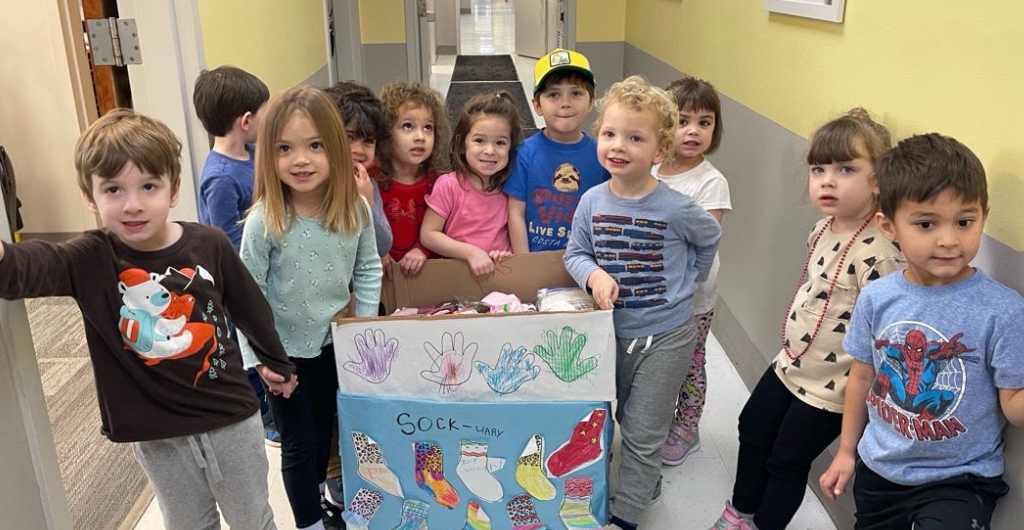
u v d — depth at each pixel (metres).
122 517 1.85
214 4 2.24
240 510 1.41
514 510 1.61
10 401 1.22
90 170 1.12
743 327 2.50
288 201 1.50
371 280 1.62
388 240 1.74
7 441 1.21
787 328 1.56
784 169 2.09
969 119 1.25
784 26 2.08
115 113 1.19
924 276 1.19
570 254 1.69
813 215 1.89
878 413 1.25
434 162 1.91
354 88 1.77
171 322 1.23
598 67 5.06
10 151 3.35
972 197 1.08
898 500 1.23
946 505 1.15
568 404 1.52
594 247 1.62
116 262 1.19
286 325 1.55
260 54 2.71
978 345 1.12
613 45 5.02
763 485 1.65
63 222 3.48
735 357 2.58
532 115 6.60
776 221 2.17
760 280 2.31
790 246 2.06
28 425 1.26
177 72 2.10
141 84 2.12
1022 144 1.13
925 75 1.38
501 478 1.59
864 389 1.33
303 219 1.50
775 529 1.59
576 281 1.71
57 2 3.15
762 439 1.61
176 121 2.14
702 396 2.03
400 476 1.60
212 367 1.29
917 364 1.17
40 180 3.40
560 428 1.54
